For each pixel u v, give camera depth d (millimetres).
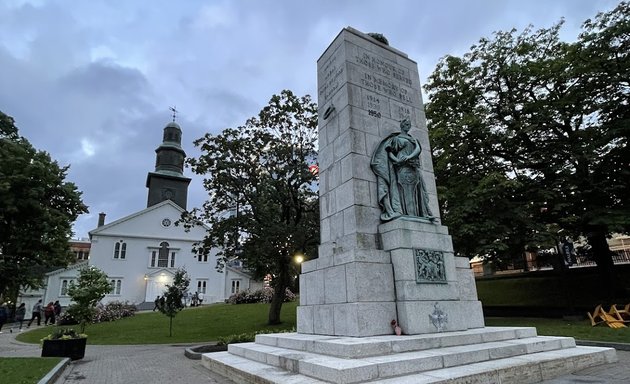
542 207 17438
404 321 6797
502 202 16062
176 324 23203
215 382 7016
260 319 23281
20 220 20344
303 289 8250
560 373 6168
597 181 16484
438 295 7383
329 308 7238
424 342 6215
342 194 8398
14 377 7484
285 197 20984
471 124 16781
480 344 6703
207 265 49125
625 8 15875
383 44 10055
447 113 19125
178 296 19438
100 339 18516
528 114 17797
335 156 8914
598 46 16000
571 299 19297
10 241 20000
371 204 8164
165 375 8148
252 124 20984
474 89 18609
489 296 23453
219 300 48375
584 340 10969
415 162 8609
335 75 9492
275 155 21328
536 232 16078
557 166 16375
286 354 6430
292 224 20031
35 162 20875
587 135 16672
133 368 9477
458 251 16891
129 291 44781
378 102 9273
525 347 6746
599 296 18859
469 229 15320
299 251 20562
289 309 27000
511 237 16172
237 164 20141
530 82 17625
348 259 7008
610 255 17703
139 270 45906
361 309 6578
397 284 7098
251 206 20688
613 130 15398
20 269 20375
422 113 10109
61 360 9945
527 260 25828
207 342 16719
